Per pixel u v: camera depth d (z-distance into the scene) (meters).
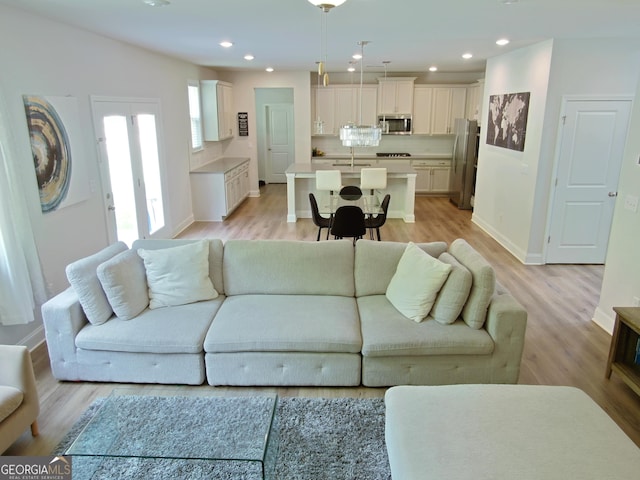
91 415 2.70
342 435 2.53
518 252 5.69
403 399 2.16
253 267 3.38
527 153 5.44
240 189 8.78
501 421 1.99
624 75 4.85
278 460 2.35
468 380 2.90
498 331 2.80
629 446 1.85
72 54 4.03
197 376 2.95
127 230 5.20
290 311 3.11
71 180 3.96
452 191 9.33
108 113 4.68
